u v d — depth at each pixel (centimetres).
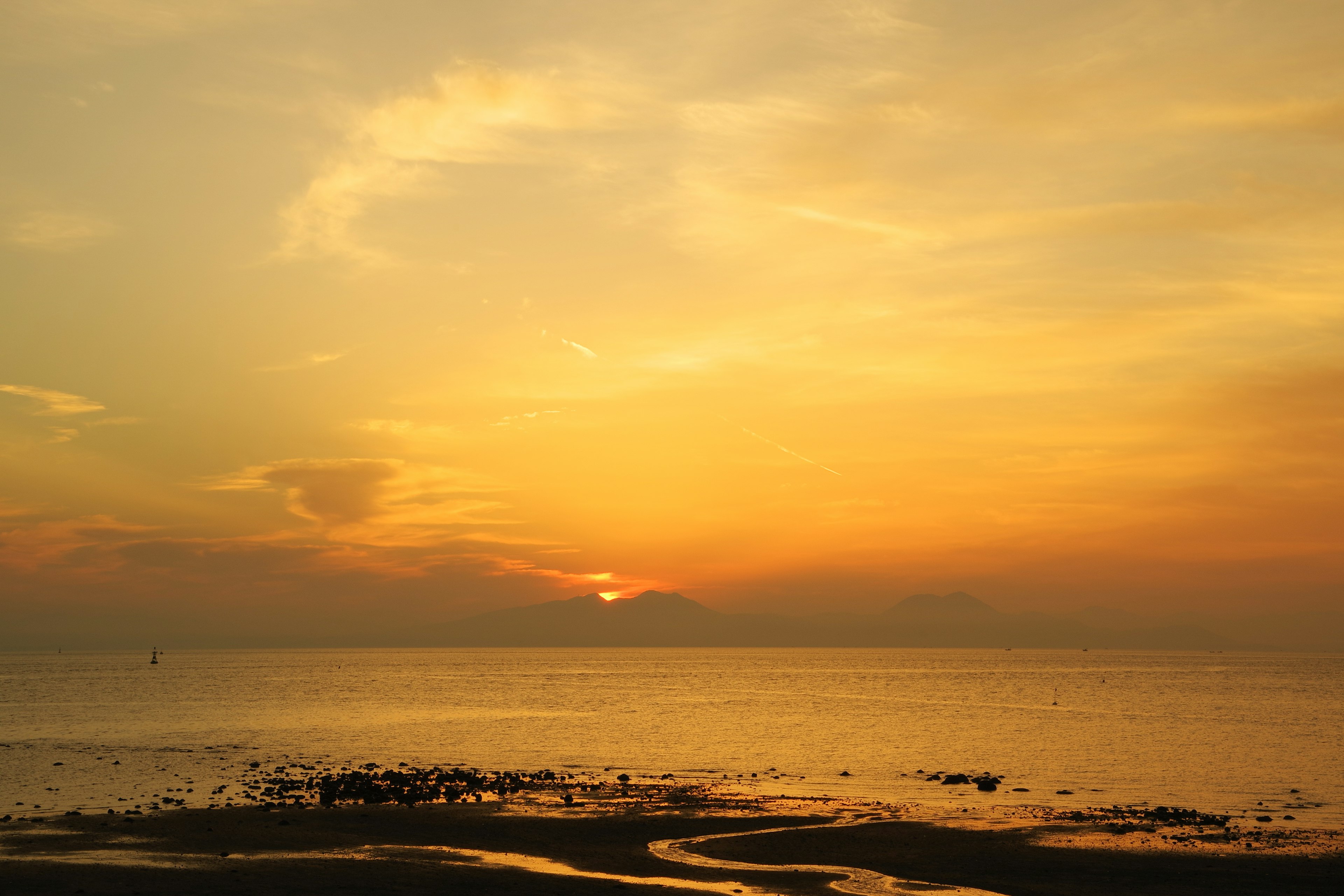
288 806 5053
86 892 3222
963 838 4288
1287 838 4325
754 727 10431
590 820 4672
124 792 5669
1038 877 3619
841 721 11244
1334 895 3381
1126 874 3672
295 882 3381
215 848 3953
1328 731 10006
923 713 12594
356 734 9500
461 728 10288
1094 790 5972
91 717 11575
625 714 12294
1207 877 3612
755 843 4191
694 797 5434
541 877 3519
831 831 4462
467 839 4216
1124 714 12375
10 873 3466
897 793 5809
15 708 13150
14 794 5628
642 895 3284
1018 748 8375
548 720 11369
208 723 10725
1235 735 9512
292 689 18362
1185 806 5381
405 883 3397
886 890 3434
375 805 5066
